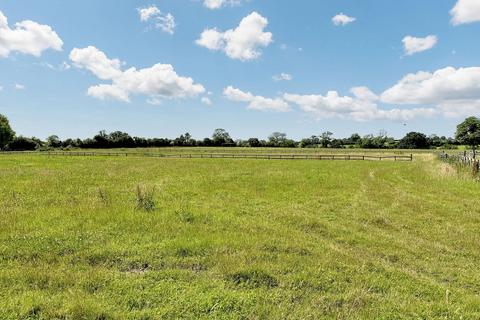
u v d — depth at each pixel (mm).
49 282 5613
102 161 42688
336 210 12648
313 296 5500
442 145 119375
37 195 14336
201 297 5203
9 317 4516
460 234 9578
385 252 7977
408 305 5246
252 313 4863
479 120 89125
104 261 6781
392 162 42188
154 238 8133
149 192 14578
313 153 75812
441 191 17047
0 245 7363
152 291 5406
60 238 7875
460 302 5512
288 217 11203
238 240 8125
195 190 17156
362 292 5641
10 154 64812
